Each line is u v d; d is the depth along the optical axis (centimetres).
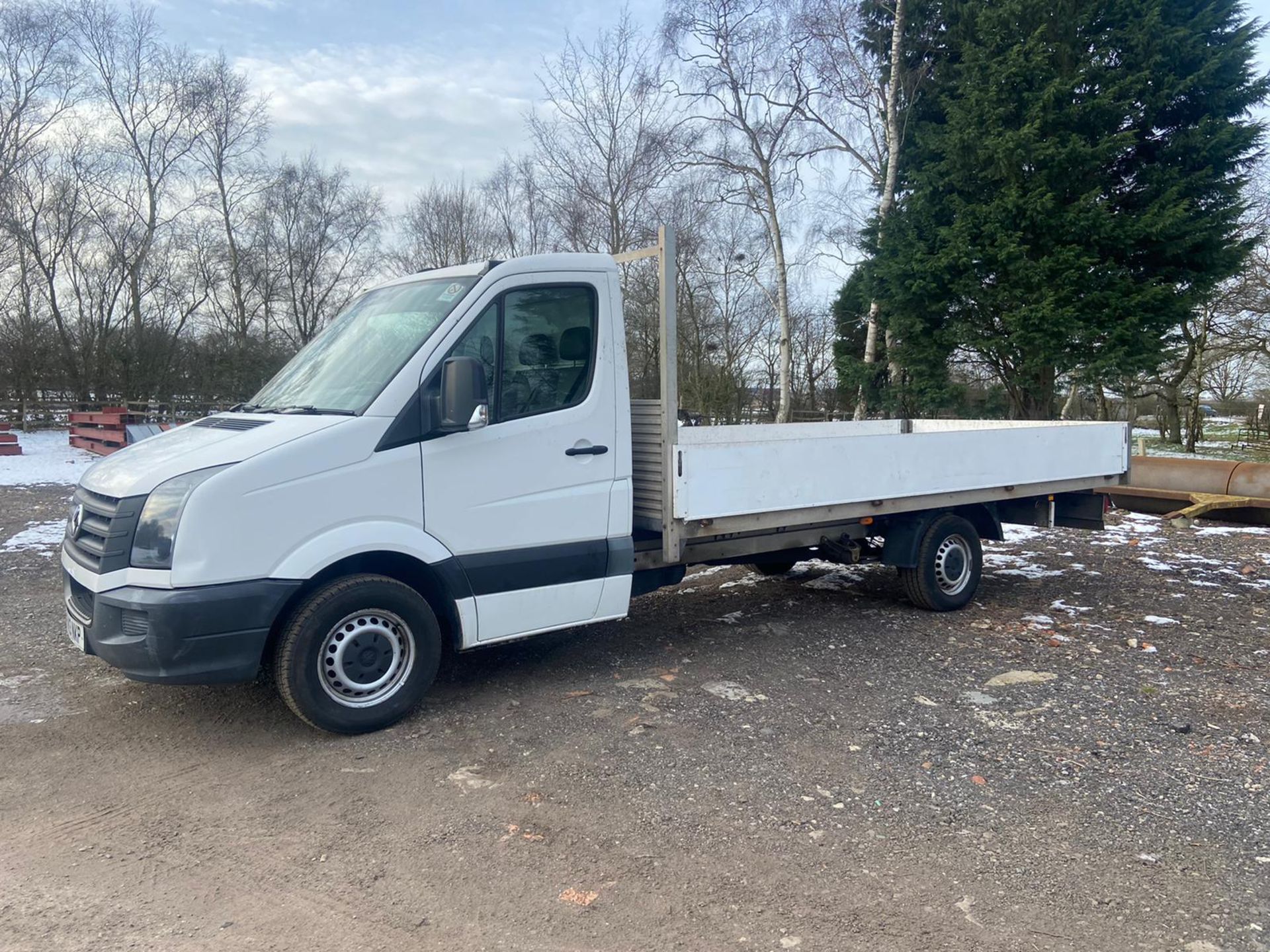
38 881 332
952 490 730
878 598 810
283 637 447
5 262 3319
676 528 559
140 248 3619
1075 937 301
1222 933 304
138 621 414
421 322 497
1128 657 624
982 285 1884
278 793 406
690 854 354
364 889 329
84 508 462
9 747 455
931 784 420
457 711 507
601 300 546
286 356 3516
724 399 2705
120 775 425
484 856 352
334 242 4222
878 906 319
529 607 520
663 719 497
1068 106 1789
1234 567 959
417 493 472
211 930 302
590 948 295
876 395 2230
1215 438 3819
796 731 482
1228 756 454
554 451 521
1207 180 1820
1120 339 1758
